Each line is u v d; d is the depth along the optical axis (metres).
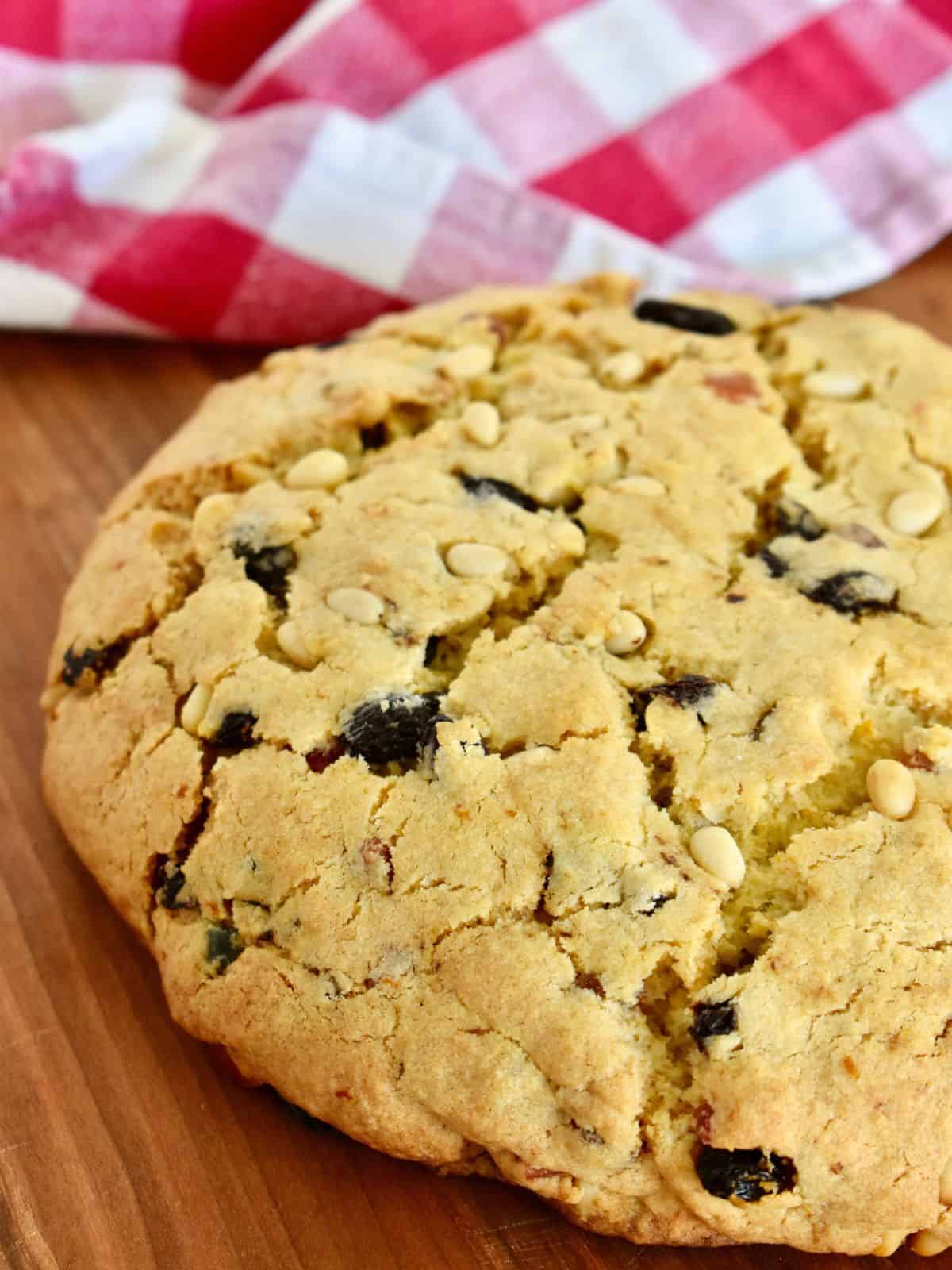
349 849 0.21
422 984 0.20
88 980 0.24
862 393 0.27
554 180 0.37
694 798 0.21
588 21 0.38
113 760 0.23
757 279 0.35
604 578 0.23
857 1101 0.19
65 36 0.38
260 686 0.23
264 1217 0.21
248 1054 0.21
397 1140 0.20
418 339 0.29
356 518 0.25
